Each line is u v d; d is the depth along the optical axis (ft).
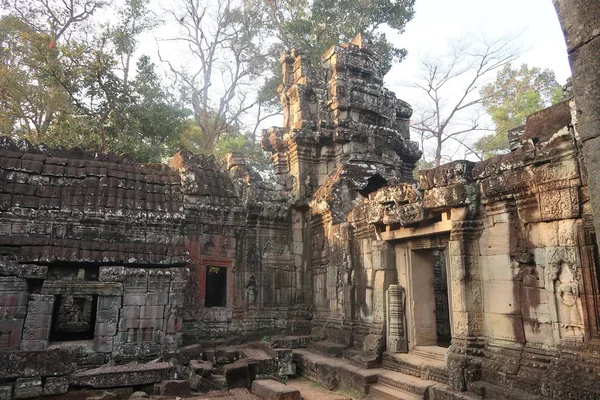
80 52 75.92
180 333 39.40
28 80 85.35
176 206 45.60
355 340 40.09
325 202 48.44
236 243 51.83
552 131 24.63
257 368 38.86
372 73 60.59
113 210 42.09
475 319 27.96
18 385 28.17
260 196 53.21
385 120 60.80
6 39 87.76
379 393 31.42
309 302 52.54
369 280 39.52
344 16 89.45
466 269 28.35
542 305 24.36
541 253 24.67
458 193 28.48
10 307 34.09
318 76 60.64
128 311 37.70
